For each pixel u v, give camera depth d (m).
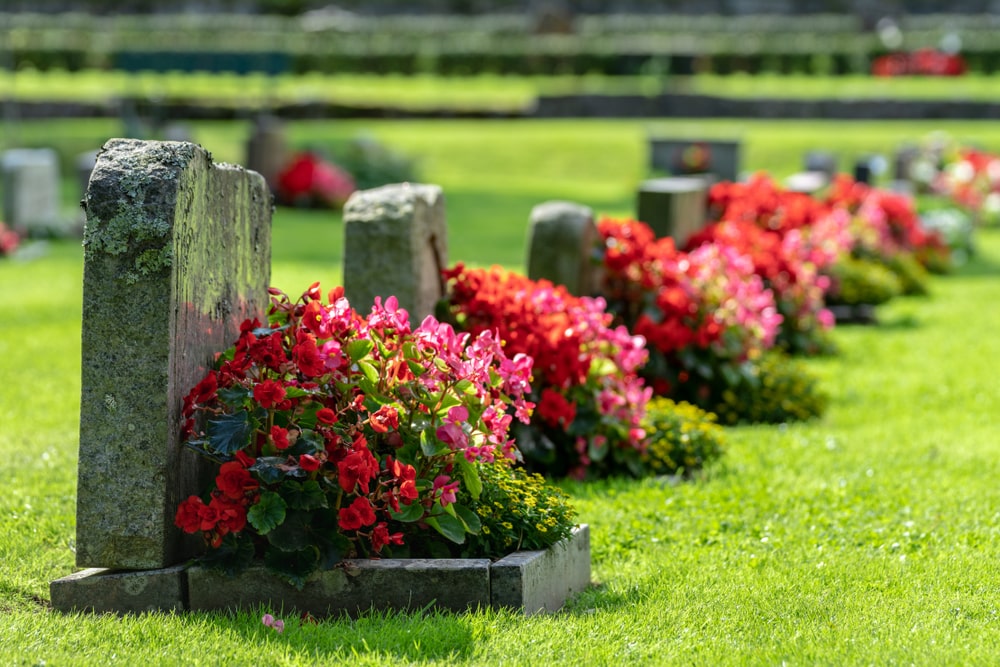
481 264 18.94
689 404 10.52
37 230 21.00
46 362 11.44
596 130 39.59
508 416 5.84
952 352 13.50
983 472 8.47
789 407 10.52
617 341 8.29
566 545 6.00
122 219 5.26
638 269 10.62
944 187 29.86
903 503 7.57
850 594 5.82
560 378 7.98
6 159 21.03
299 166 26.28
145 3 58.50
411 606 5.45
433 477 5.66
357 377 5.65
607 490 7.95
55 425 9.20
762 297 10.84
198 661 4.77
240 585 5.42
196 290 5.62
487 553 5.72
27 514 6.84
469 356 5.85
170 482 5.40
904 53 49.88
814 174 28.89
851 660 4.87
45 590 5.75
